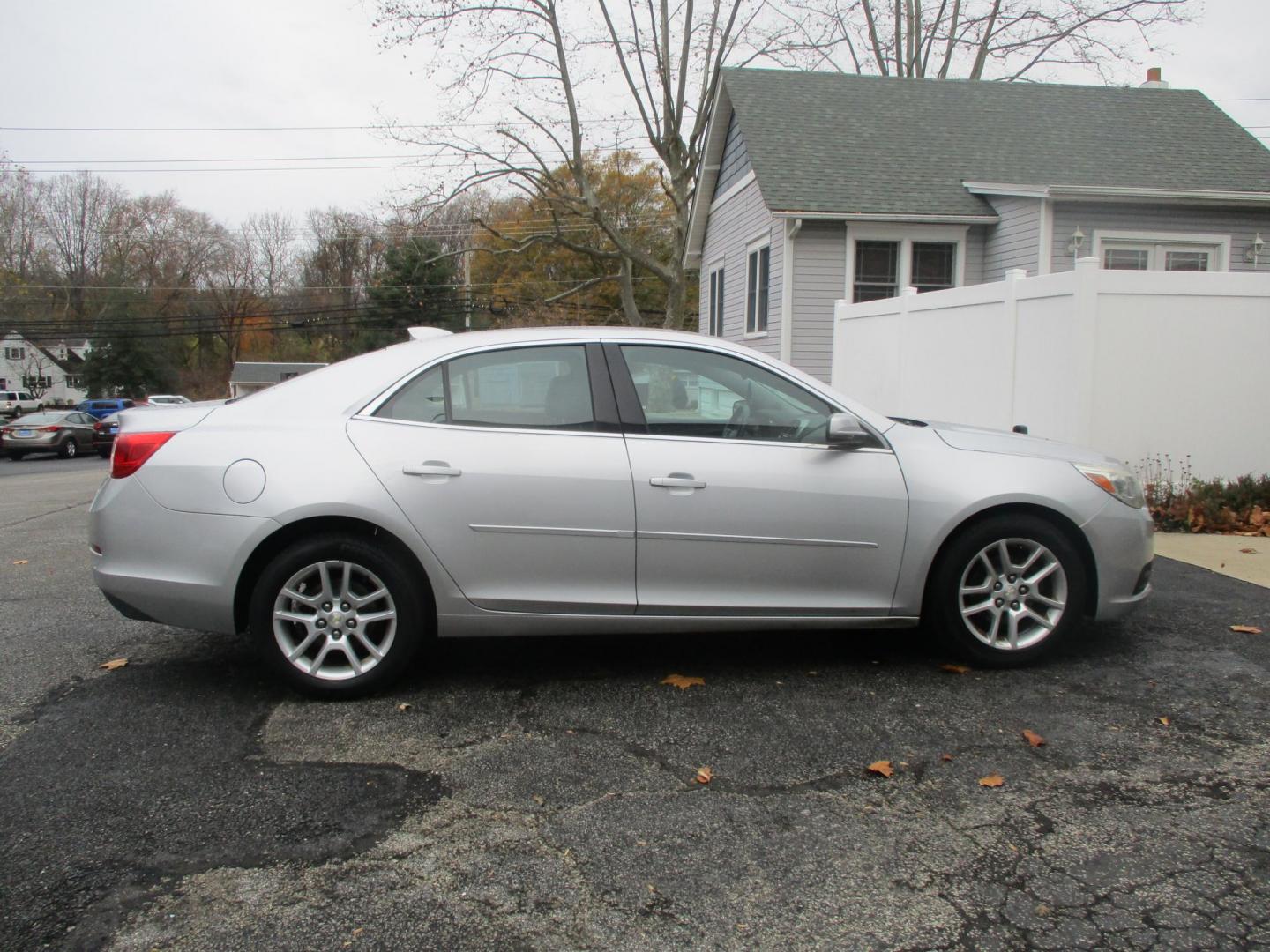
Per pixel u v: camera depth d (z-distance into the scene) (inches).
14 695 155.9
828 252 546.6
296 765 127.7
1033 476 161.0
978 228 558.9
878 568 157.9
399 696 153.5
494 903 95.8
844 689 154.9
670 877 100.2
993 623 161.6
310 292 2490.2
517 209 1413.6
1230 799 115.7
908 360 390.0
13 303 2148.1
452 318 1839.3
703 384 159.5
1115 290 280.8
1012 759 127.6
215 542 146.4
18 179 2150.6
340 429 150.9
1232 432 291.1
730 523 153.6
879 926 91.5
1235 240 540.1
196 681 162.6
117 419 161.0
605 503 151.1
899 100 650.2
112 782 122.6
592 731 138.7
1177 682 155.6
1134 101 664.4
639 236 1491.1
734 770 125.2
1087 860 102.4
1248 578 222.5
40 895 96.8
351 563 148.9
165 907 95.0
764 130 600.4
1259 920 91.3
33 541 321.4
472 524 149.1
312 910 94.6
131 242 2375.7
